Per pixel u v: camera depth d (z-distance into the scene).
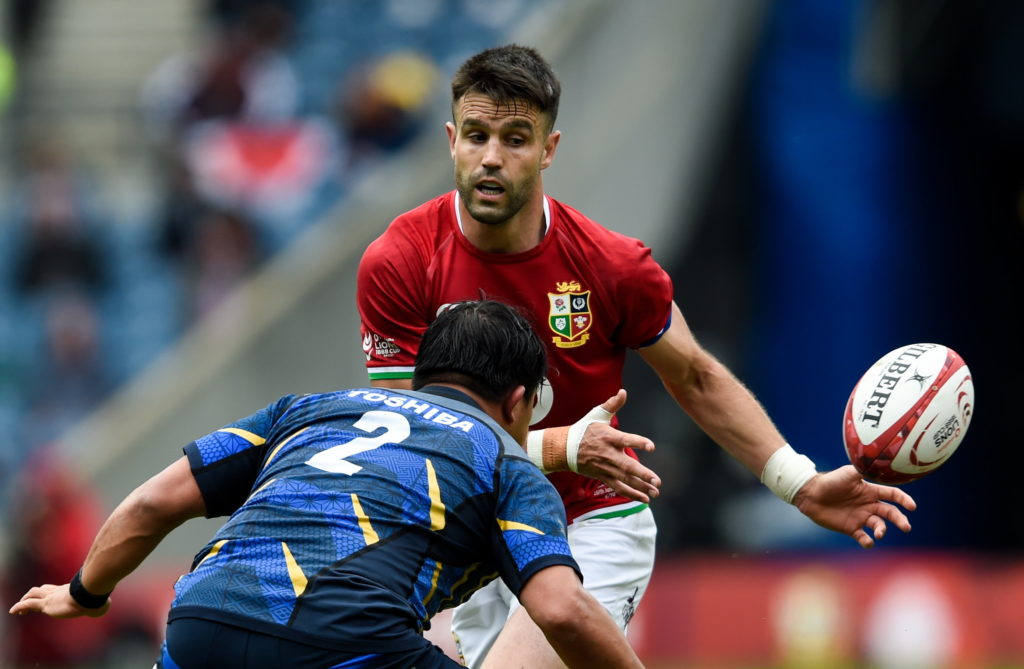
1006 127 47.94
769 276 49.44
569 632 11.87
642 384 47.75
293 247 53.53
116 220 57.53
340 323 48.06
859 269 49.00
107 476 47.91
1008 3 43.44
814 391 49.00
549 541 12.17
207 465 13.24
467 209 15.28
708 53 47.44
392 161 55.03
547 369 14.72
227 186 53.91
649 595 39.31
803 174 48.94
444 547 12.25
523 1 63.25
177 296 53.75
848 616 38.09
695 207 48.97
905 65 46.62
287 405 13.62
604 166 45.47
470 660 17.58
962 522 51.34
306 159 54.88
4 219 56.34
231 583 11.89
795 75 48.25
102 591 13.82
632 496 14.52
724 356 49.69
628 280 15.87
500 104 14.98
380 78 55.69
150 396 48.97
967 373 15.34
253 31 56.28
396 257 15.98
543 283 15.87
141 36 65.81
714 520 46.81
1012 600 37.75
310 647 11.57
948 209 49.38
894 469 15.23
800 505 16.11
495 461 12.59
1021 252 49.97
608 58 45.62
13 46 65.06
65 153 60.00
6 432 52.00
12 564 37.12
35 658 36.84
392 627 11.73
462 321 13.48
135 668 37.53
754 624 38.62
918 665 37.62
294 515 12.15
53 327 53.38
